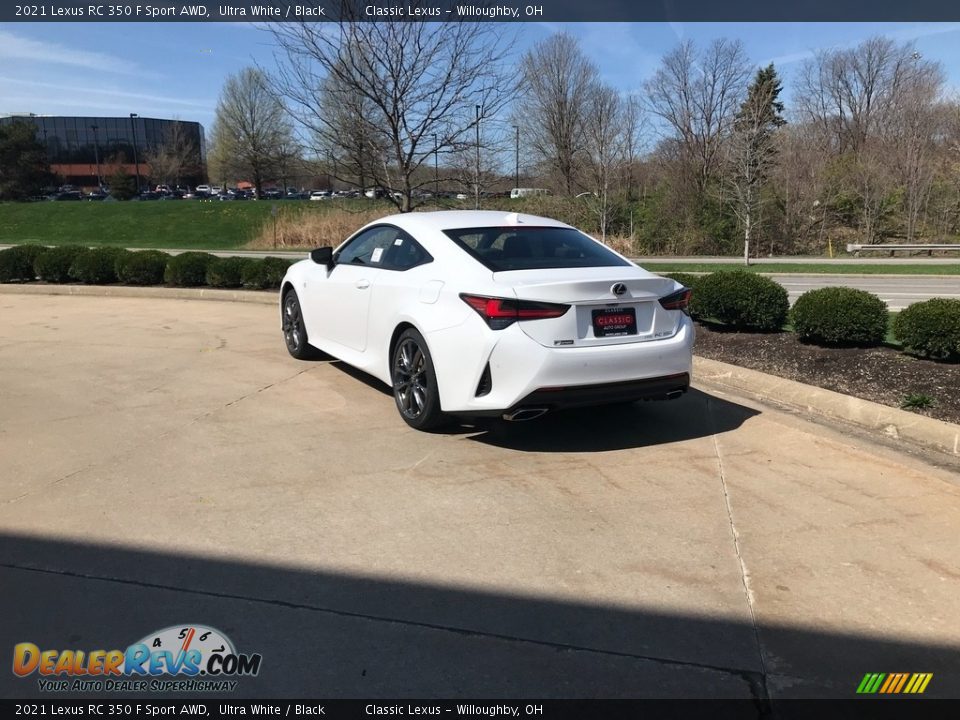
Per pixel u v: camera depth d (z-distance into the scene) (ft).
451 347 15.06
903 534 11.83
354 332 19.63
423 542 11.51
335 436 16.52
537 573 10.61
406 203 33.81
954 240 114.32
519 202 122.62
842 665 8.65
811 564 10.89
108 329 29.86
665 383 15.58
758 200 98.02
